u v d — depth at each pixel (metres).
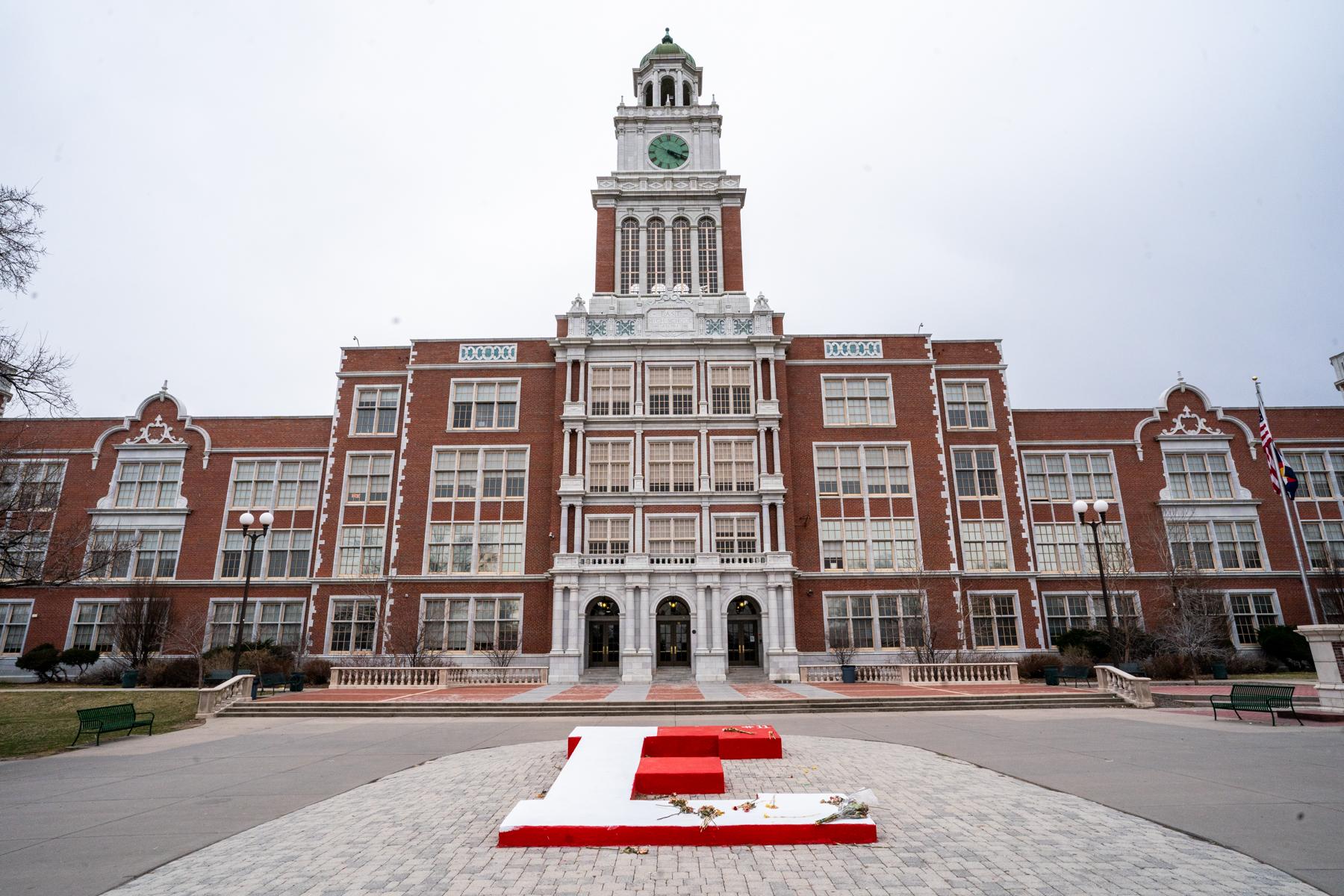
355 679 34.59
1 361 20.16
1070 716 23.77
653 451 44.81
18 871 9.05
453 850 9.48
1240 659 39.75
